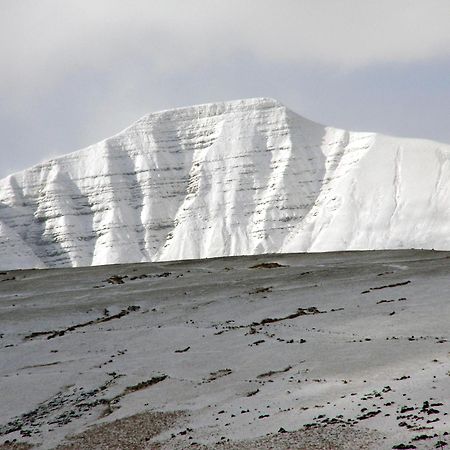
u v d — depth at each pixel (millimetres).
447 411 36500
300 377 51438
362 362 52781
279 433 37719
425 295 80438
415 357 51938
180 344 69750
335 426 37062
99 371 62750
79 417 50656
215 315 84188
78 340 77250
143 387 56188
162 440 41312
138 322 85188
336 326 69562
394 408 38750
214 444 38125
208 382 54469
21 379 63125
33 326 88500
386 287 89500
